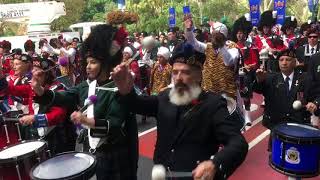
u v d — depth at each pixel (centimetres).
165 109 238
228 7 3017
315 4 2038
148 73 783
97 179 315
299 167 359
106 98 295
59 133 381
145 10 2658
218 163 197
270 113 446
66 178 251
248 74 600
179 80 228
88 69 304
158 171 193
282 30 1347
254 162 538
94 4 3922
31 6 1708
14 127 406
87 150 324
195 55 226
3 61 708
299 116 428
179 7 2694
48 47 1038
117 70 234
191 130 226
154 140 657
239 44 799
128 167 318
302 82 427
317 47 759
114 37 298
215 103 226
